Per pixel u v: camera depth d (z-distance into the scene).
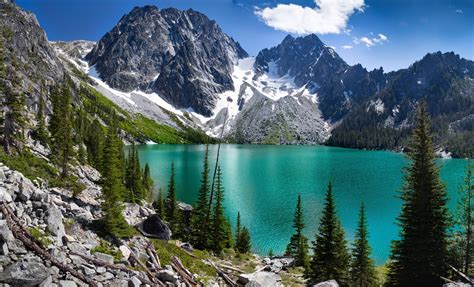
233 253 49.66
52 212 17.06
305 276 37.00
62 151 38.66
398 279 34.66
